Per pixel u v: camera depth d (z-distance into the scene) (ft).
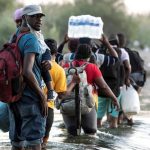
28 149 35.19
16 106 35.04
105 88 49.03
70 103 48.62
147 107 82.17
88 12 409.90
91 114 49.96
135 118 67.92
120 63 56.70
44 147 45.06
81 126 50.39
